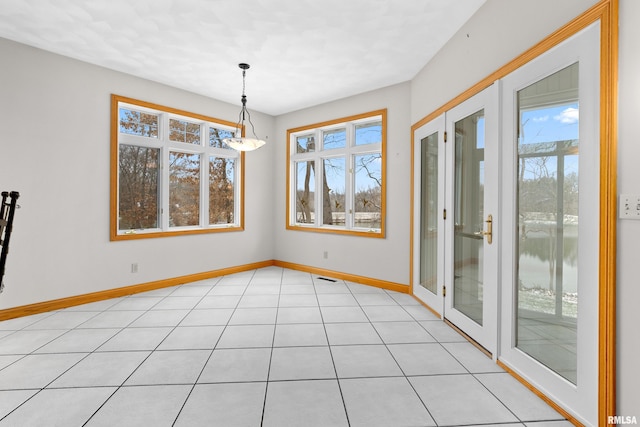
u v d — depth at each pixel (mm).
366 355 2428
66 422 1654
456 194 2994
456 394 1934
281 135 5719
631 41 1406
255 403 1826
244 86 4336
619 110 1459
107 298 3754
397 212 4195
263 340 2680
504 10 2266
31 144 3221
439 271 3250
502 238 2279
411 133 3994
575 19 1662
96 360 2311
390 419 1702
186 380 2061
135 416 1705
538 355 1987
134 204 4113
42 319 3109
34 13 2689
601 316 1518
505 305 2234
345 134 4957
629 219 1419
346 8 2629
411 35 3031
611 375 1473
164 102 4273
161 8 2629
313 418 1702
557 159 1850
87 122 3596
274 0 2525
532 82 1988
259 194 5574
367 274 4535
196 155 4801
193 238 4645
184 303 3656
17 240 3139
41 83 3279
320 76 4004
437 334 2834
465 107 2766
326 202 5238
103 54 3422
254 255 5512
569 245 1786
